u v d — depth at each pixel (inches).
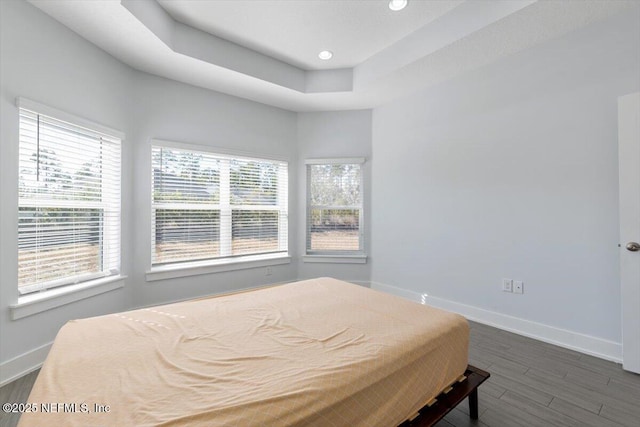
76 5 80.5
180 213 128.6
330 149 159.9
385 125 150.9
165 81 122.0
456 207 123.4
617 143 85.8
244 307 68.7
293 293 80.4
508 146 107.9
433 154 131.0
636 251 79.6
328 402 37.5
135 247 116.3
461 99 120.6
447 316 63.9
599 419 62.4
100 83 101.0
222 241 140.1
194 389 37.7
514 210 106.7
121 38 95.0
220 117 136.6
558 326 96.9
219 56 112.0
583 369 81.9
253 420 32.8
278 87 130.1
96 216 102.7
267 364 44.1
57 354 46.0
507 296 108.7
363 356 46.3
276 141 155.0
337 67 133.9
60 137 89.9
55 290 88.4
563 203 95.8
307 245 162.6
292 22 102.6
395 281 146.6
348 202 160.7
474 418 62.1
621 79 84.7
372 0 91.5
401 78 122.6
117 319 60.8
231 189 142.5
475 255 117.6
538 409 65.6
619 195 82.0
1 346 74.4
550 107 98.0
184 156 129.1
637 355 79.3
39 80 82.4
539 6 80.5
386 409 43.9
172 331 55.3
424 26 104.7
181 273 126.4
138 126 116.3
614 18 85.2
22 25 78.2
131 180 114.7
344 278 159.0
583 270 92.1
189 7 95.7
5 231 75.4
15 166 77.2
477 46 99.7
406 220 141.8
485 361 86.4
